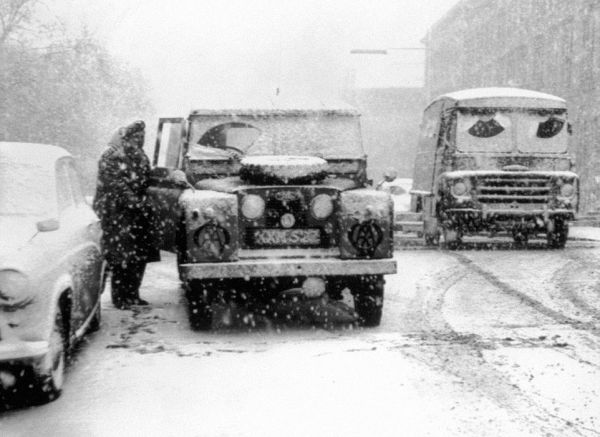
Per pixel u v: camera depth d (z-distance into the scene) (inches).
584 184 1325.0
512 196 542.6
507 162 558.6
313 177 315.3
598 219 914.7
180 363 255.9
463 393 220.4
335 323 326.6
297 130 360.2
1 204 244.7
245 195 306.7
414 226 614.5
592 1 1343.5
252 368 247.4
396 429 192.1
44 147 280.1
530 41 1652.3
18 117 1449.3
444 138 573.0
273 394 220.7
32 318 209.2
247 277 295.6
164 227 334.3
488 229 557.3
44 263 217.2
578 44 1389.0
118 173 351.9
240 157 350.3
